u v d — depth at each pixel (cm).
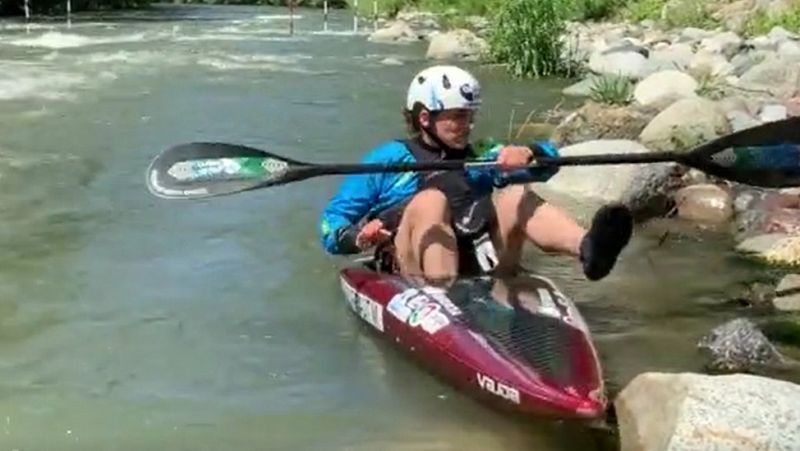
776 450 347
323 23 2389
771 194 733
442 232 491
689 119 859
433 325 452
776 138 511
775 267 611
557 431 404
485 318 446
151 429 409
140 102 1185
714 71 1245
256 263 617
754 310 541
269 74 1448
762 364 468
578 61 1487
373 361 474
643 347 490
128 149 931
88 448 393
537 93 1289
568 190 745
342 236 520
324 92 1275
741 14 1739
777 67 1132
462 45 1661
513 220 489
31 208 731
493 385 410
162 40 1911
